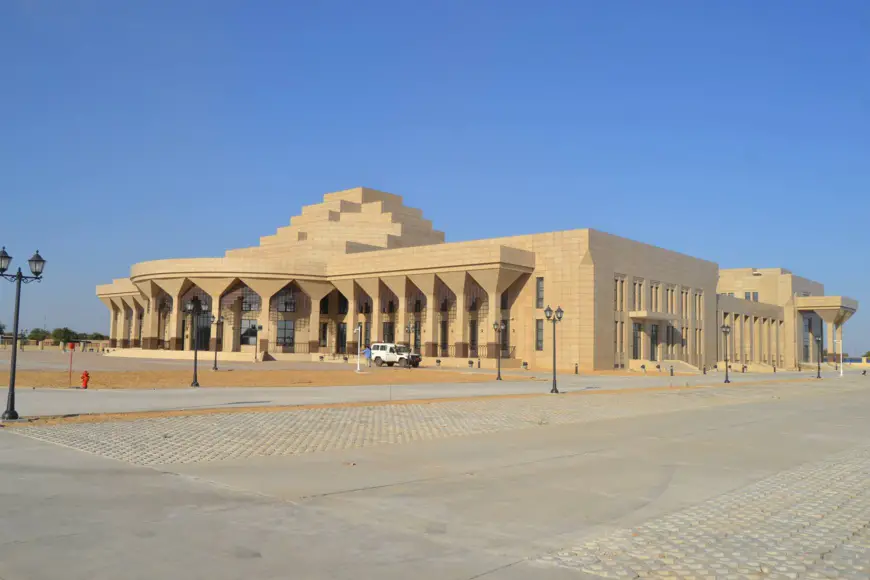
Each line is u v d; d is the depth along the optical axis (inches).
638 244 2925.7
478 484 488.1
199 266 3083.2
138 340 4165.8
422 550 327.9
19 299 802.2
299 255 3398.1
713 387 1871.3
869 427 904.3
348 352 3157.0
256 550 321.7
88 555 307.9
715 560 320.8
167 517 376.5
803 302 4298.7
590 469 556.4
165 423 770.2
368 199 3838.6
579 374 2420.0
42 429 706.8
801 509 428.8
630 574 299.3
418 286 2935.5
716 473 548.1
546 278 2736.2
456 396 1309.1
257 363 2738.7
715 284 3531.0
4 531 343.3
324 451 621.0
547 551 331.3
